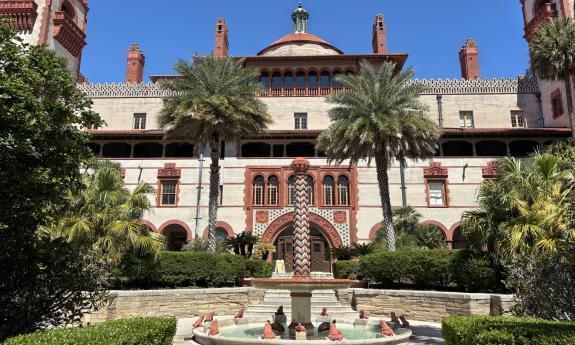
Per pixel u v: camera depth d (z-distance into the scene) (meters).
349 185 37.59
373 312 20.94
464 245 36.94
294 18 53.62
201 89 28.02
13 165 8.32
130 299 18.28
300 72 45.00
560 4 40.25
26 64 9.09
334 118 27.86
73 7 47.28
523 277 12.02
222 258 23.30
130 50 51.59
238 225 36.84
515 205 16.42
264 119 29.52
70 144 9.53
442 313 18.11
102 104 45.50
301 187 14.73
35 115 8.49
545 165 17.77
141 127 44.94
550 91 41.94
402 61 44.03
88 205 18.81
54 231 17.05
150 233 21.39
